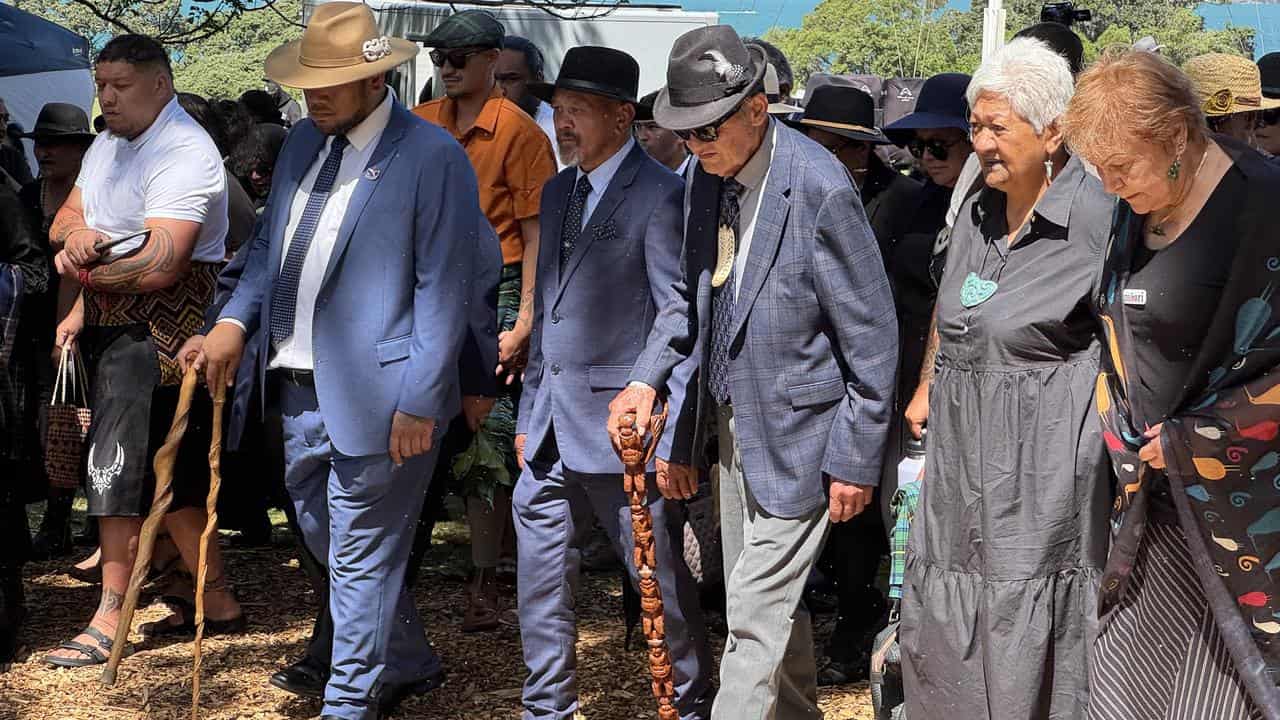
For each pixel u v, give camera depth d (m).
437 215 4.04
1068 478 3.04
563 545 4.09
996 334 3.09
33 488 5.49
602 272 4.01
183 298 4.95
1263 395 2.72
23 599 5.14
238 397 4.26
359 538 4.09
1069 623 3.08
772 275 3.55
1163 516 2.97
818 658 4.99
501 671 4.91
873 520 4.69
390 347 4.04
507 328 5.36
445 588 5.96
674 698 3.95
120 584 5.00
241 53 21.38
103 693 4.62
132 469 4.88
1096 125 2.71
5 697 4.55
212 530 4.11
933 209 4.62
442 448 4.60
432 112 5.52
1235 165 2.77
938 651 3.21
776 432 3.59
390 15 11.65
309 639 5.24
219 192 4.98
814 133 4.94
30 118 12.92
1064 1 5.08
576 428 3.98
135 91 4.86
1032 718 3.08
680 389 3.82
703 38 3.48
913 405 3.64
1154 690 3.02
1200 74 4.41
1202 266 2.79
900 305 4.51
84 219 4.97
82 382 5.36
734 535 3.84
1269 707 2.78
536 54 6.36
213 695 4.62
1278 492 2.76
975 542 3.15
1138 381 2.89
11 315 4.95
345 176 4.10
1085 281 3.01
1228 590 2.82
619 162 4.09
